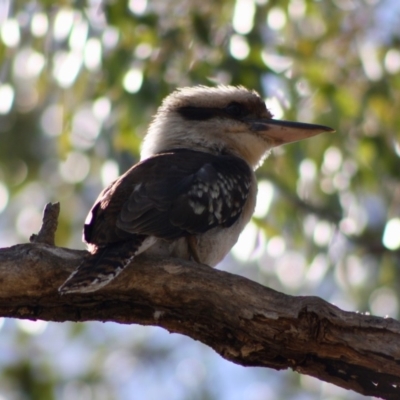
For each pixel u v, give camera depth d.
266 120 10.45
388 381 7.77
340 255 15.63
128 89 13.37
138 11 13.41
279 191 14.35
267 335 7.83
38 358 17.25
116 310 8.15
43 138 17.59
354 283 16.44
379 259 15.94
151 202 8.38
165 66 13.45
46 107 17.33
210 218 8.81
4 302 8.04
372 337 7.64
